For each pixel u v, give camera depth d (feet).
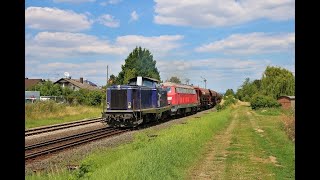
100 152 54.08
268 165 48.83
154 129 98.73
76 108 174.70
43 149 61.11
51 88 259.80
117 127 102.99
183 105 158.40
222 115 139.64
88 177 33.14
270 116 165.07
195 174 43.34
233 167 47.73
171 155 46.09
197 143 64.90
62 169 37.83
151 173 34.63
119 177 30.60
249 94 341.00
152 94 115.55
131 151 51.19
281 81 228.63
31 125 113.60
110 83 239.91
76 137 77.71
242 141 75.36
